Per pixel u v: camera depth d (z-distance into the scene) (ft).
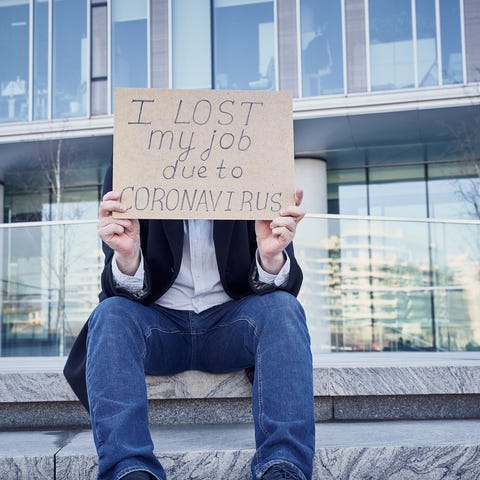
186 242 6.66
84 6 41.19
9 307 15.67
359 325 17.28
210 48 39.81
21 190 43.14
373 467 5.74
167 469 5.72
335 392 7.25
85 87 40.65
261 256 6.13
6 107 41.06
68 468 5.77
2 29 41.65
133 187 6.07
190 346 6.57
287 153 6.25
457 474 5.75
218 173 6.17
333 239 15.79
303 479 4.92
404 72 37.40
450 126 36.76
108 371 5.29
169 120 6.24
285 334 5.57
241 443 6.12
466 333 18.12
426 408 7.61
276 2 39.17
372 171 42.01
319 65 38.34
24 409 7.61
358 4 38.14
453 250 17.35
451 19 37.24
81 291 15.01
